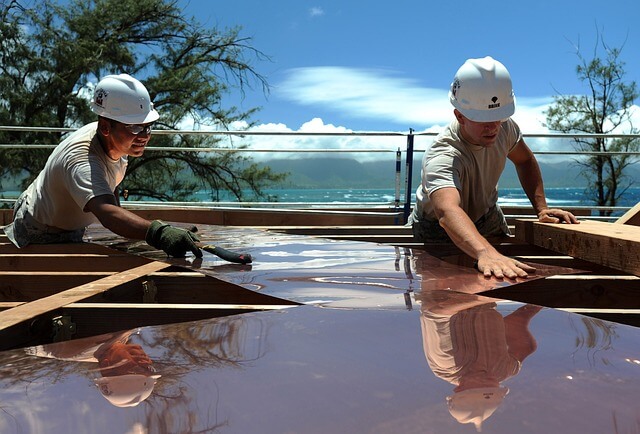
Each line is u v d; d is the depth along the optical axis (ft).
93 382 2.68
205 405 2.36
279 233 10.27
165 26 58.03
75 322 4.67
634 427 2.10
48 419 2.28
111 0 55.88
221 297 6.03
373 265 6.81
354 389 2.53
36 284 6.60
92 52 53.62
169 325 3.81
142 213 15.30
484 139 7.61
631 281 5.98
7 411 2.36
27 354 3.15
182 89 56.95
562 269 6.63
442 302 4.65
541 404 2.32
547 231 8.15
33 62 51.34
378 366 2.86
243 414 2.27
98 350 3.23
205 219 15.58
